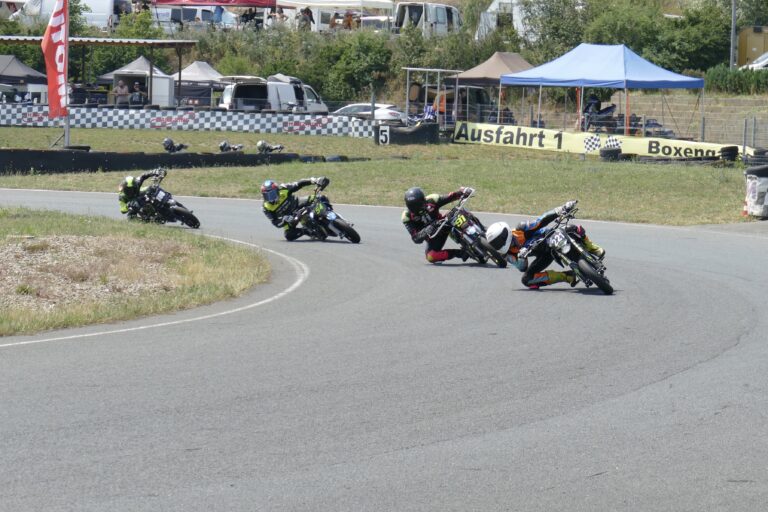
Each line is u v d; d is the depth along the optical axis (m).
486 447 14.07
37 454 13.63
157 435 14.48
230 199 58.44
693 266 33.16
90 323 23.36
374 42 128.50
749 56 124.19
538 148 85.44
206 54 135.50
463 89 102.88
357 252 37.53
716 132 99.38
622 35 126.19
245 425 15.00
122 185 42.88
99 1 138.88
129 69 104.50
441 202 33.41
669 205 54.69
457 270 32.62
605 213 51.94
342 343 20.97
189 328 22.78
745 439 14.41
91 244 33.41
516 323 23.12
